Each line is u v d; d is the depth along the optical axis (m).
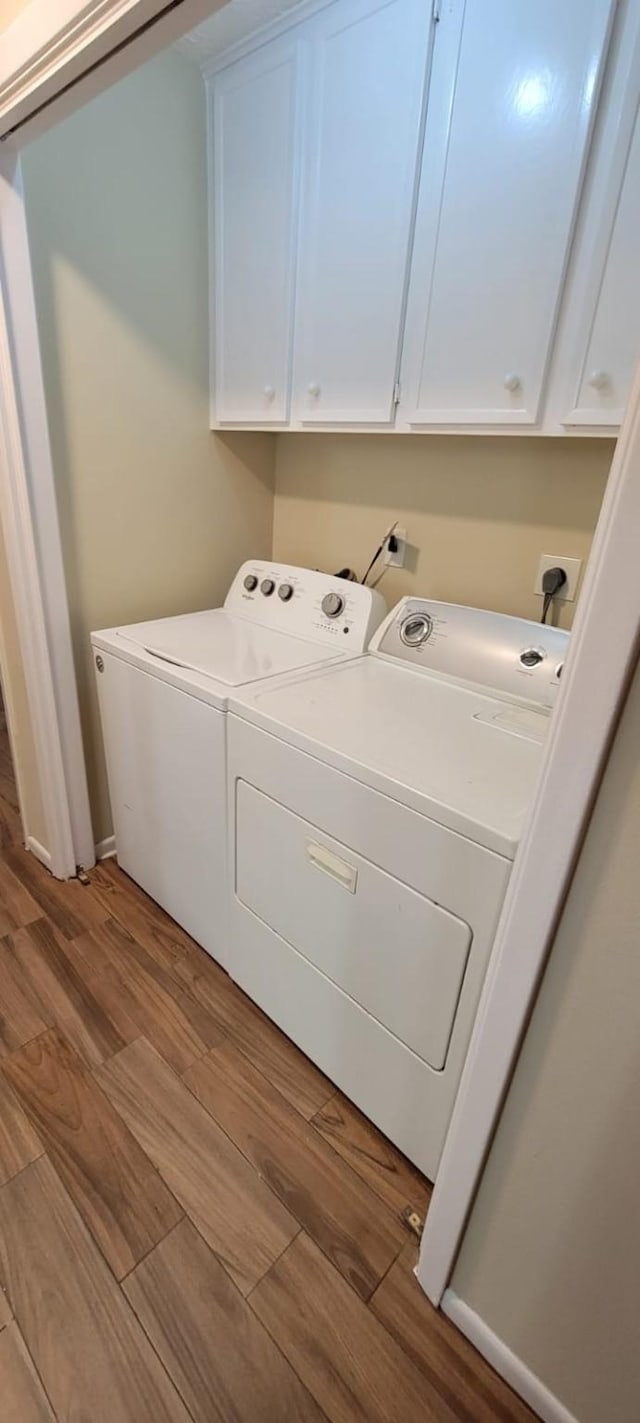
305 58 1.35
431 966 1.03
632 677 0.57
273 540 2.26
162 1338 0.98
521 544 1.54
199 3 0.82
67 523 1.71
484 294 1.19
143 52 0.94
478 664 1.41
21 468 1.52
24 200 1.36
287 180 1.48
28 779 1.98
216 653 1.61
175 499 1.93
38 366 1.48
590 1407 0.85
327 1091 1.38
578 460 1.39
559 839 0.66
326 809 1.14
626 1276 0.75
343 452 1.90
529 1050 0.77
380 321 1.38
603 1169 0.73
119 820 1.93
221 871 1.51
